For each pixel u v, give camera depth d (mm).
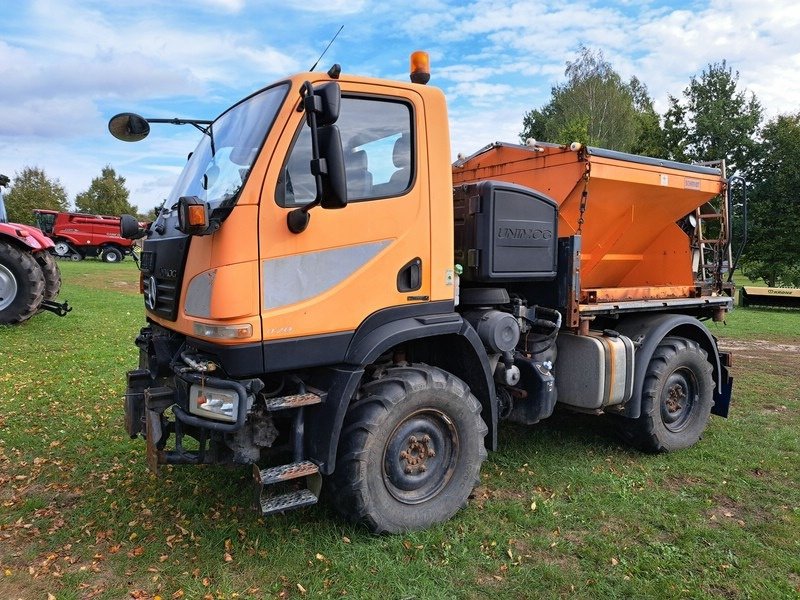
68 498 4133
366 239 3484
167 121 4141
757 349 10805
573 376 4801
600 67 40375
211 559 3361
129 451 4895
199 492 4164
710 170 5602
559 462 4891
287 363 3258
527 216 4312
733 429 5852
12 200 49906
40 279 10078
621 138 38000
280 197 3223
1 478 4418
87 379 7016
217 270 3111
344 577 3213
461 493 3836
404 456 3643
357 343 3467
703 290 5824
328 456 3328
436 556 3430
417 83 3854
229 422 3146
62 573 3244
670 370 5137
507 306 4598
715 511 4082
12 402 6121
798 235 24609
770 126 26094
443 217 3791
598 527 3828
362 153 3492
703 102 27750
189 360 3367
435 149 3770
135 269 25938
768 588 3178
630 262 5844
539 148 4867
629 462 4973
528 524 3822
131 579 3205
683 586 3191
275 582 3178
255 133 3363
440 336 3971
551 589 3170
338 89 2947
